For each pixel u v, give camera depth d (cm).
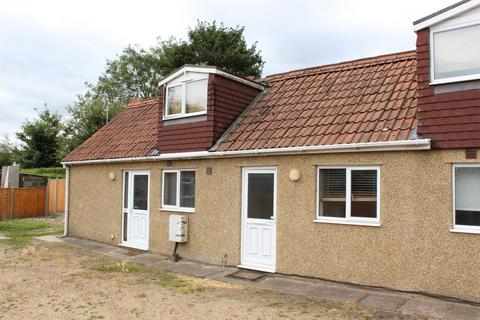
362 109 970
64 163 1631
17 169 2506
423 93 816
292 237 963
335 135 916
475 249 746
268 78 1355
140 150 1356
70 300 797
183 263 1139
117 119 1766
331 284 892
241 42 3556
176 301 793
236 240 1068
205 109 1162
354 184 891
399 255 819
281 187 986
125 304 774
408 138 807
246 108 1243
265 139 1034
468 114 766
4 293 842
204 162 1148
